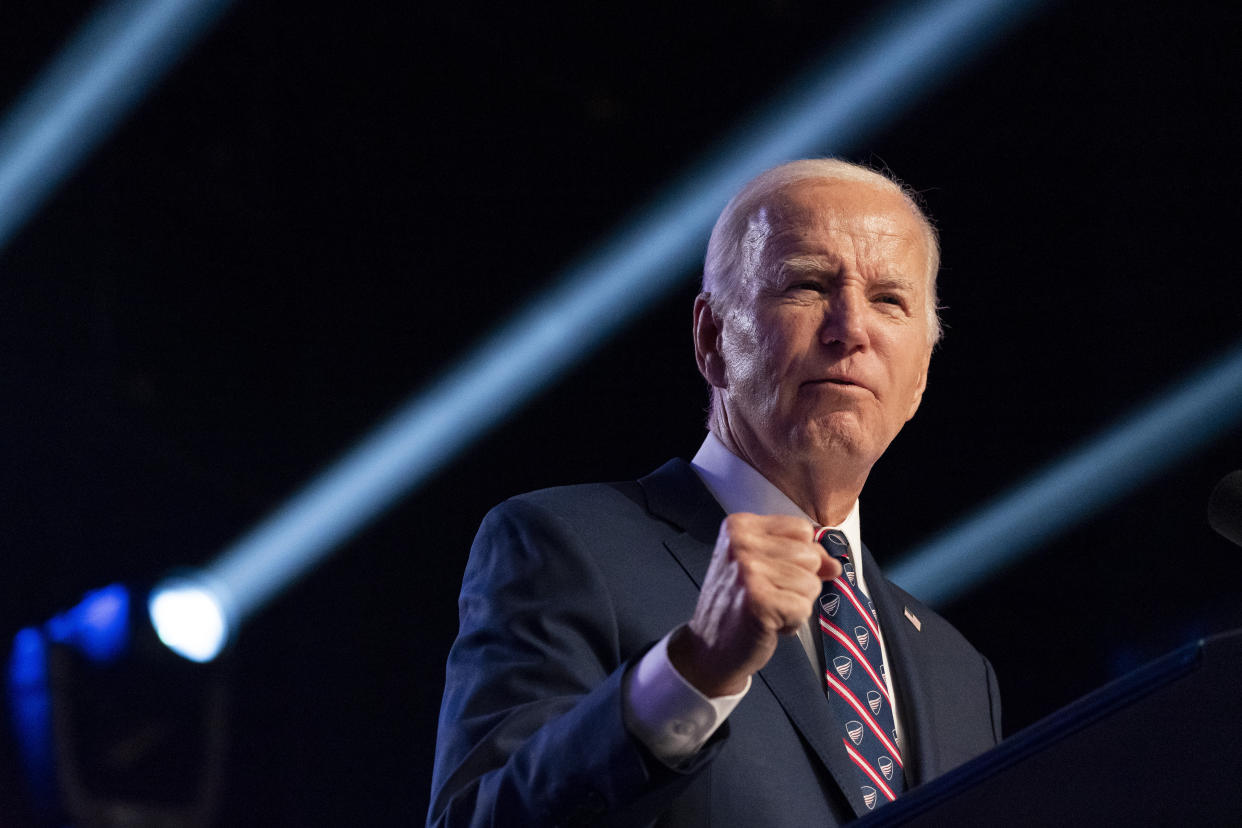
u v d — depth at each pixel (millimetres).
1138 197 16156
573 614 5234
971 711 6332
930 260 6703
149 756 14703
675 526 5898
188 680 15234
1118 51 16312
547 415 20406
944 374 18656
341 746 18375
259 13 17406
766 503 6055
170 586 15469
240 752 17484
